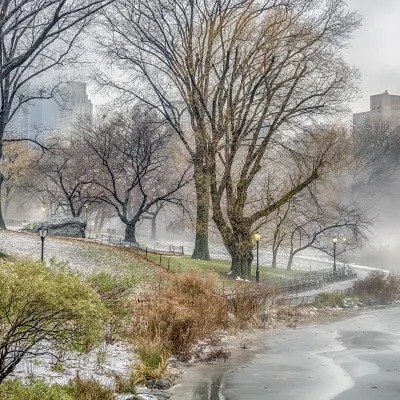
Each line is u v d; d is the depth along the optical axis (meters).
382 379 15.51
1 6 22.91
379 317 28.36
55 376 12.45
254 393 13.85
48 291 10.05
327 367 16.83
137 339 16.38
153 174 72.19
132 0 38.22
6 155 72.69
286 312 27.30
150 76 42.75
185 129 55.78
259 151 36.88
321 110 36.75
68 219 47.97
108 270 30.44
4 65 24.34
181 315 17.73
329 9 36.03
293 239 53.41
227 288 30.22
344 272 51.91
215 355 17.56
